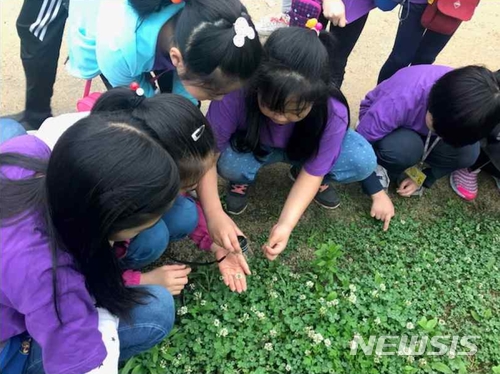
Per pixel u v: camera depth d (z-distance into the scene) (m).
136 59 2.00
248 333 1.97
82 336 1.33
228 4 1.64
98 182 1.09
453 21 2.47
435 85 2.15
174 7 1.92
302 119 1.90
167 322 1.72
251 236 2.39
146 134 1.23
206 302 2.01
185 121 1.44
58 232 1.20
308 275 2.21
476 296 2.27
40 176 1.32
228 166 2.24
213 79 1.68
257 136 2.03
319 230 2.45
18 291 1.23
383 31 3.58
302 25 2.25
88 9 2.12
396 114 2.37
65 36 3.12
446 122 2.08
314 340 1.96
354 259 2.35
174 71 2.27
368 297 2.15
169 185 1.15
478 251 2.45
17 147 1.47
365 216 2.54
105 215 1.11
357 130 2.54
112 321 1.53
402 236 2.45
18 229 1.21
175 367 1.86
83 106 2.02
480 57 3.49
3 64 2.92
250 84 1.77
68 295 1.27
